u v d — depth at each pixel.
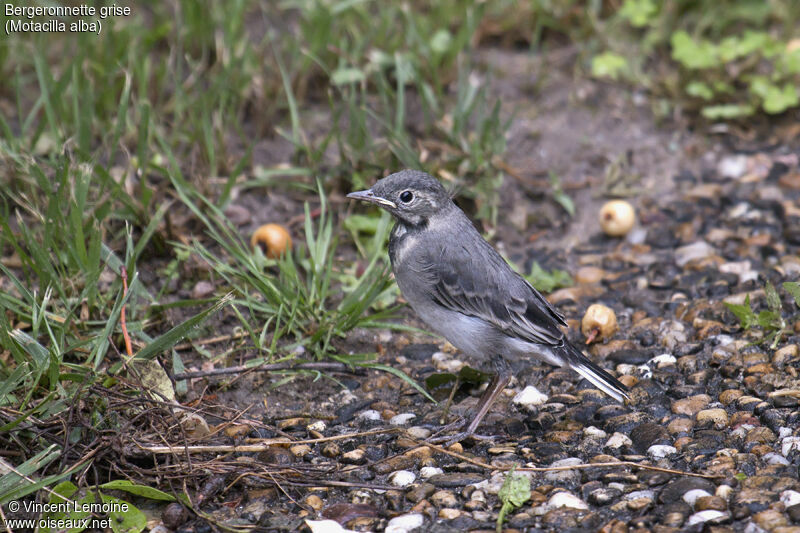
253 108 14.06
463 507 7.96
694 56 14.55
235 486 8.31
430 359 10.55
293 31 15.61
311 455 8.84
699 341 10.39
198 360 10.27
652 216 12.95
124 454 8.07
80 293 10.24
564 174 13.69
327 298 11.32
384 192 9.38
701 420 8.92
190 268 11.48
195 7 14.49
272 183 12.67
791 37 15.73
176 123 13.30
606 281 11.80
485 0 15.12
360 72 13.81
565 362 9.17
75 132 12.70
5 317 9.05
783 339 10.14
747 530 7.27
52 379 8.68
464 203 12.86
